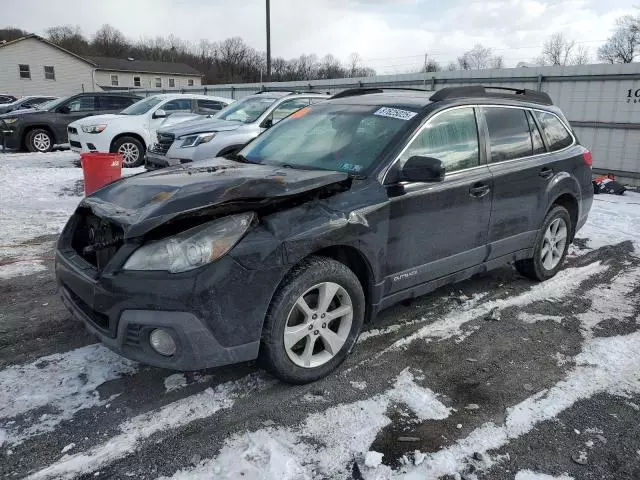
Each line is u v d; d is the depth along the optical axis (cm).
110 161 740
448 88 409
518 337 391
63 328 388
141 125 1275
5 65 4556
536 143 467
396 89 476
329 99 470
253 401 303
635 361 359
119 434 272
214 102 1393
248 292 277
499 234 427
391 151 352
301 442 269
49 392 305
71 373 326
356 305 329
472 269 417
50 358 344
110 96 1673
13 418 281
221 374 329
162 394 307
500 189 415
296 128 431
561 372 343
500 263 445
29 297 447
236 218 280
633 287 500
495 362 354
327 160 372
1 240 617
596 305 454
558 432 282
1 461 250
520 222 446
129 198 308
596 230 712
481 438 276
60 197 891
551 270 506
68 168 1247
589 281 513
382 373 337
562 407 304
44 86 4759
